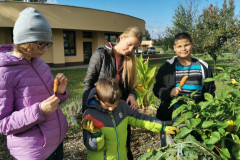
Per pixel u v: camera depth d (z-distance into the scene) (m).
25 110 1.30
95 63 2.01
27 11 1.28
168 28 14.18
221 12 9.56
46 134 1.46
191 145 1.45
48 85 1.54
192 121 1.44
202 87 2.24
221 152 1.47
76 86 8.03
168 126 1.81
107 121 1.75
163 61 17.95
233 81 1.72
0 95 1.28
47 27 1.32
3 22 12.93
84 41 17.97
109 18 16.61
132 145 3.25
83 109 2.04
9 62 1.30
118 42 2.05
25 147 1.39
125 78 2.14
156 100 4.90
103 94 1.58
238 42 8.97
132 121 1.93
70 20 14.57
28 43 1.26
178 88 1.95
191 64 2.26
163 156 1.45
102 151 1.74
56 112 1.58
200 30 10.12
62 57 16.06
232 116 1.60
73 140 3.49
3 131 1.29
